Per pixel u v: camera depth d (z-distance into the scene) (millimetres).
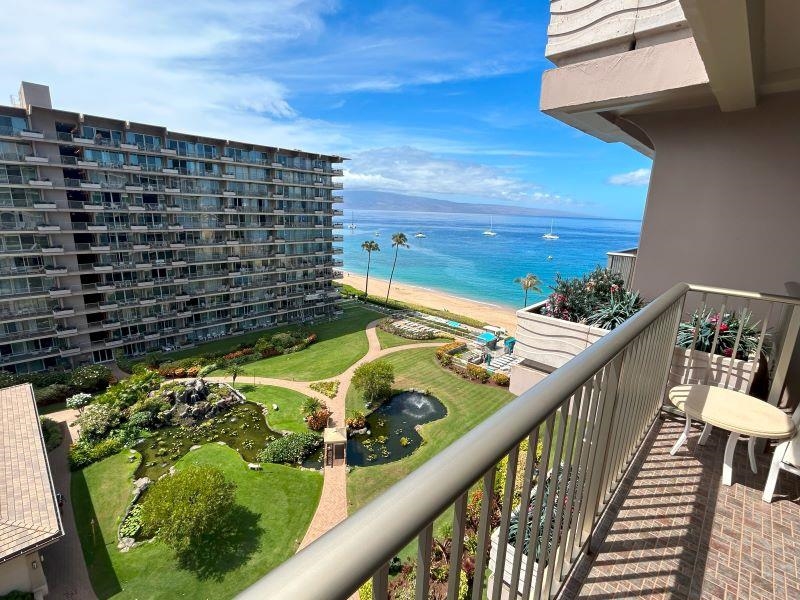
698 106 4203
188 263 24000
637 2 3430
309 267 30703
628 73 3604
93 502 11344
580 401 1271
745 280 4250
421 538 642
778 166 3949
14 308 18688
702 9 1939
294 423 15734
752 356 3555
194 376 19828
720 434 3105
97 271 20609
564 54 4020
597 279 5312
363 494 12070
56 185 18922
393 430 15789
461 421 16531
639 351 2096
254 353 22703
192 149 23391
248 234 26688
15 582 8289
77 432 14531
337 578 444
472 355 23516
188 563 9477
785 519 2270
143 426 14906
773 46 2693
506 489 928
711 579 1887
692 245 4504
